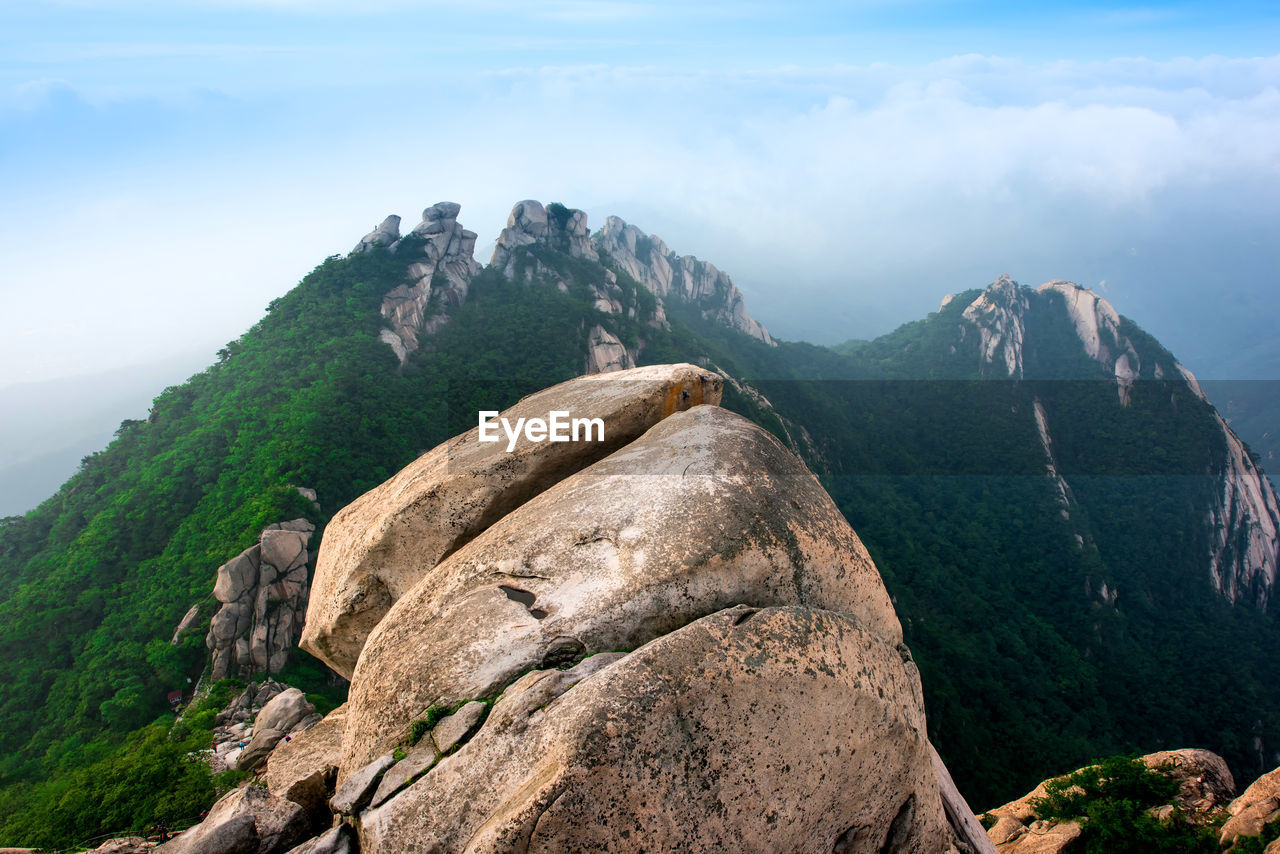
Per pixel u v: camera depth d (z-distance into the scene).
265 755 11.40
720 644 4.24
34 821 9.91
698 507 5.14
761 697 4.16
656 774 3.88
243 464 41.28
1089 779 12.13
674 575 4.80
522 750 3.98
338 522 7.33
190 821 9.66
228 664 27.98
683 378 7.07
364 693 4.98
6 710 29.81
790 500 5.47
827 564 5.31
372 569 6.26
